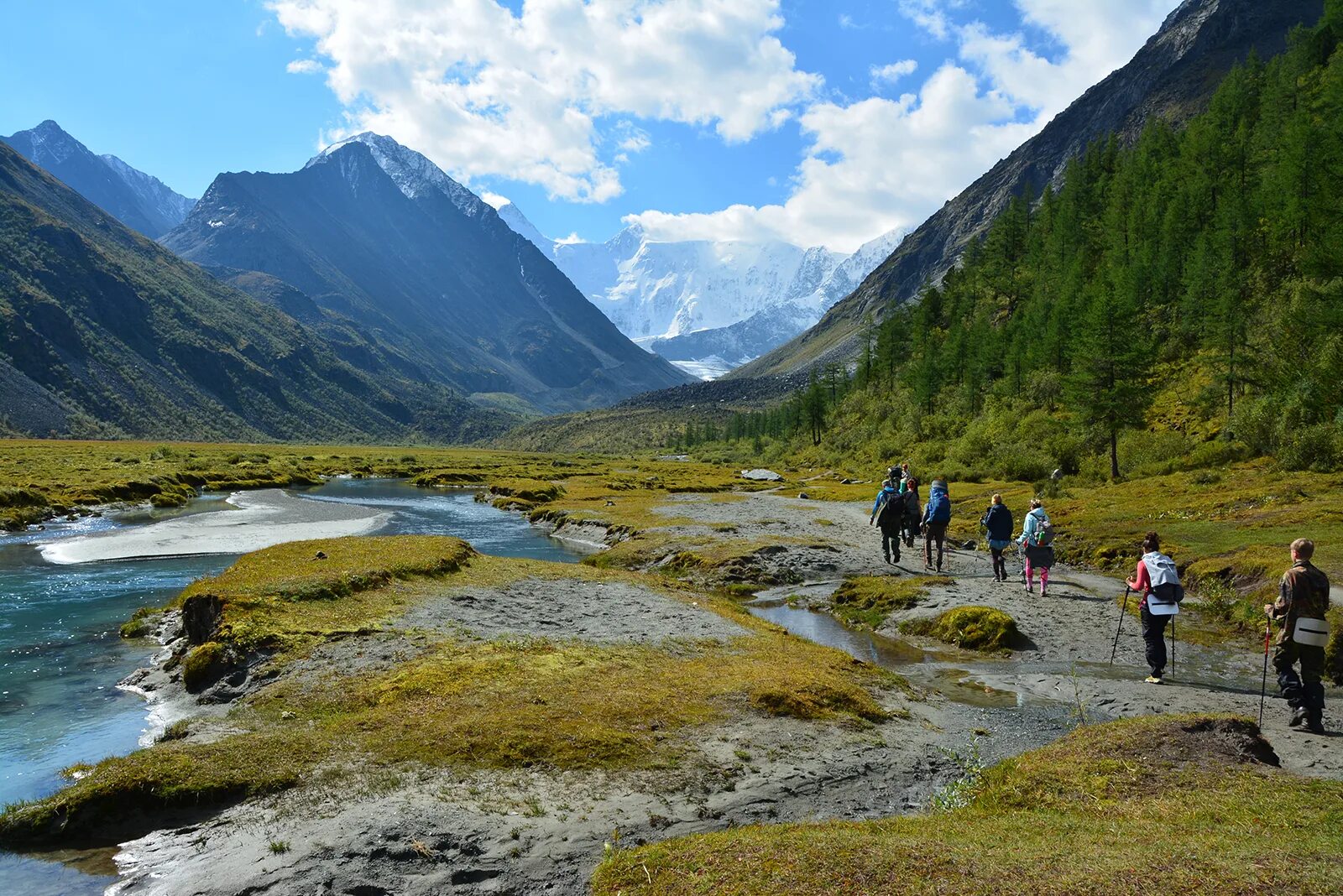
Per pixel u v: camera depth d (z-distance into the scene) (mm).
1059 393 85250
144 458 107500
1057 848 7793
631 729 13094
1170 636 21781
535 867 8984
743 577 32625
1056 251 125875
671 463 174250
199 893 8641
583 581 27547
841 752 12773
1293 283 71250
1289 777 10148
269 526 51312
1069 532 36500
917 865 7324
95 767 11805
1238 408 57281
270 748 12102
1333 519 31203
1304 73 118500
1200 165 113438
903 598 25953
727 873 7582
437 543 31047
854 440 126062
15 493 53312
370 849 9359
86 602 26906
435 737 12492
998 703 16422
